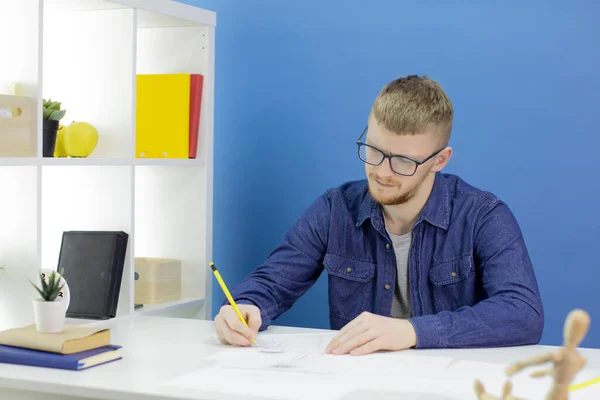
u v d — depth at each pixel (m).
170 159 2.13
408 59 2.29
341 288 1.90
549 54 2.16
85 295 1.96
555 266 2.19
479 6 2.21
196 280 2.29
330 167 2.38
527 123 2.19
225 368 1.36
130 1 1.96
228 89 2.48
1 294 1.78
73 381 1.26
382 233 1.82
